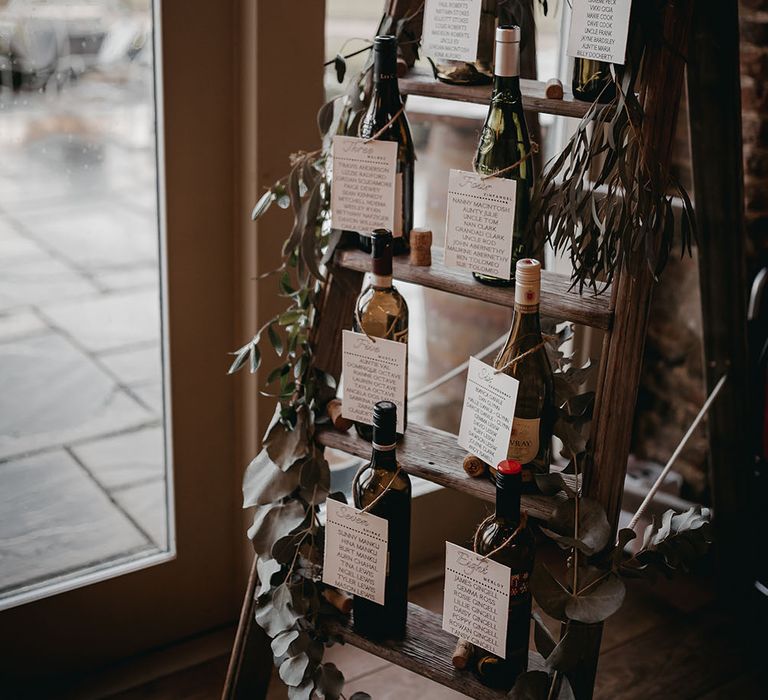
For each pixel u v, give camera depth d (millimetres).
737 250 1898
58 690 1989
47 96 2035
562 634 1425
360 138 1465
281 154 1883
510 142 1397
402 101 1523
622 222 1241
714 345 2014
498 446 1357
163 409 2035
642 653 2146
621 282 1295
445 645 1542
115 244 2477
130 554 2100
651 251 1226
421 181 2480
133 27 1855
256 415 2023
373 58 1520
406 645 1538
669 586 2375
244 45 1806
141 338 2447
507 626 1404
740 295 1944
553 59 2252
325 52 1894
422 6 1523
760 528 2219
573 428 1363
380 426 1422
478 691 1456
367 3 1952
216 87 1831
